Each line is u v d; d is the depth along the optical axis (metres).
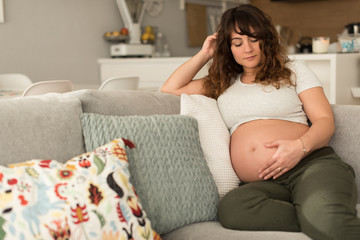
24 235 0.92
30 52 3.74
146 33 4.45
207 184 1.41
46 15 3.84
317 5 5.78
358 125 1.62
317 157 1.51
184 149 1.41
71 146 1.26
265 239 1.16
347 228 1.14
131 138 1.32
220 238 1.20
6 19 3.55
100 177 1.09
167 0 4.95
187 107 1.63
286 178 1.48
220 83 1.79
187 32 5.24
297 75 1.68
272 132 1.57
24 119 1.19
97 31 4.28
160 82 3.92
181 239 1.26
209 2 5.51
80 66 4.15
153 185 1.29
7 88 2.85
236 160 1.59
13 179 1.00
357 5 5.48
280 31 4.77
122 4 4.31
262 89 1.65
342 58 2.95
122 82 2.61
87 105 1.41
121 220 1.06
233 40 1.69
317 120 1.57
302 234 1.21
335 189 1.25
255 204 1.30
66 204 1.00
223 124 1.67
